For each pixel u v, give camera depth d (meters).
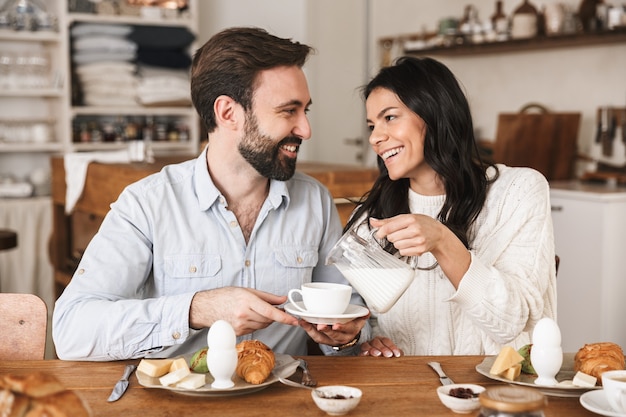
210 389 1.31
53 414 0.99
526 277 1.80
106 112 5.11
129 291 1.73
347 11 5.95
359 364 1.55
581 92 4.21
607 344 1.45
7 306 1.71
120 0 5.18
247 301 1.48
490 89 4.79
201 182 1.80
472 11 4.54
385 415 1.25
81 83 5.07
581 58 4.20
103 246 1.73
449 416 1.25
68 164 3.89
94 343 1.56
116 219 1.77
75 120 5.30
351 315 1.45
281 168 1.74
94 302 1.61
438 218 1.94
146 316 1.54
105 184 3.47
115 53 5.08
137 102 5.21
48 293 4.92
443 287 1.91
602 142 4.06
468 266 1.68
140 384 1.39
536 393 1.03
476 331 1.89
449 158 1.88
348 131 6.07
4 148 4.87
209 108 1.74
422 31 5.16
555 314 1.91
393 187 2.01
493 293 1.68
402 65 1.91
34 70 4.93
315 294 1.45
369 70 5.56
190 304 1.53
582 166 4.22
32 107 5.27
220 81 1.70
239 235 1.82
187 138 5.45
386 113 1.89
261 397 1.34
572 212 3.63
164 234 1.78
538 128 4.10
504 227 1.88
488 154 4.30
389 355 1.68
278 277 1.87
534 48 4.34
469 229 1.92
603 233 3.47
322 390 1.28
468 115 1.90
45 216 4.91
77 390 1.37
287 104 1.69
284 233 1.88
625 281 3.54
